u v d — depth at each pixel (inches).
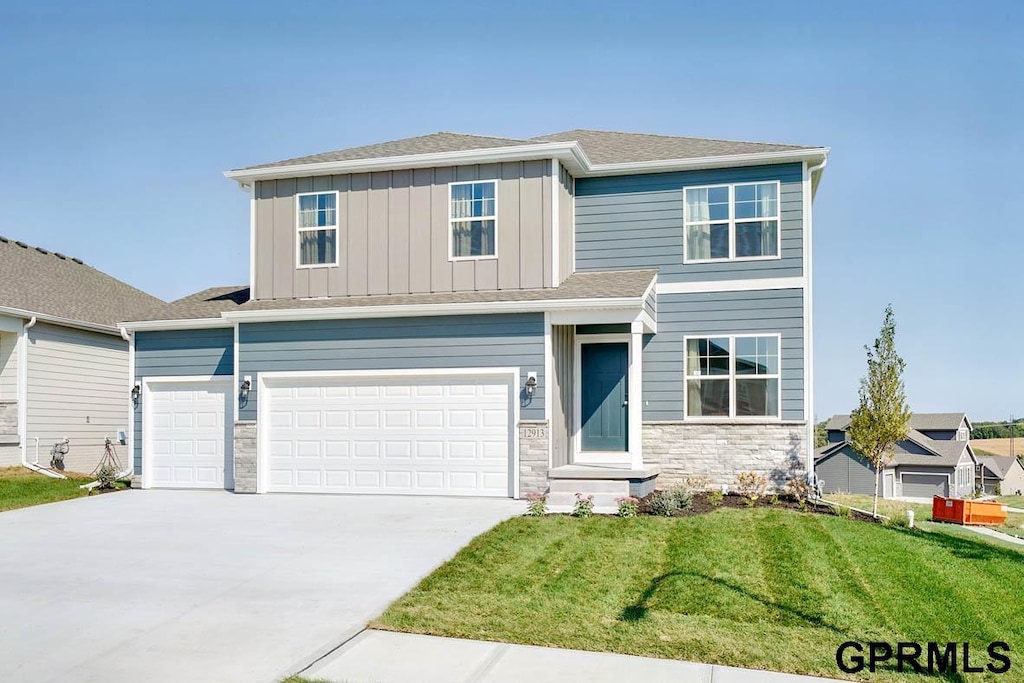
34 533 500.7
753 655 286.4
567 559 410.0
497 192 663.8
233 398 697.6
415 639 303.4
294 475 658.2
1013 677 270.8
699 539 452.1
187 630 312.5
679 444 676.1
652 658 284.2
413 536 471.2
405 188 684.7
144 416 717.9
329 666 275.9
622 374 699.4
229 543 461.7
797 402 657.0
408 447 637.3
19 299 849.5
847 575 384.8
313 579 382.0
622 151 732.7
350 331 649.6
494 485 618.8
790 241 666.8
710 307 679.1
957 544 476.7
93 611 336.8
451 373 627.2
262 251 711.7
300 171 693.9
